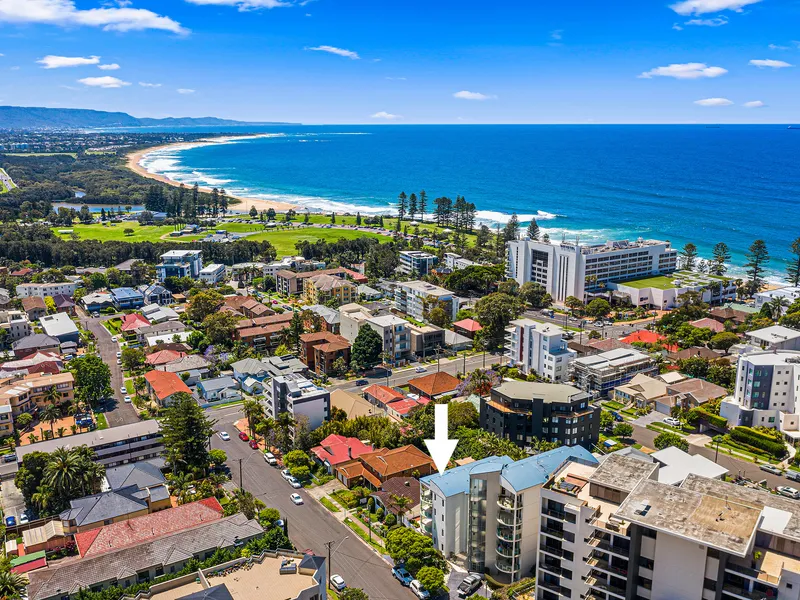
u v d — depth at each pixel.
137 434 163.50
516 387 169.00
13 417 183.88
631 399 199.88
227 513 131.25
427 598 114.00
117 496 134.38
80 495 140.62
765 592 82.94
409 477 148.75
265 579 102.00
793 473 155.62
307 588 98.56
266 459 167.25
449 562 125.19
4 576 107.19
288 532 135.00
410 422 177.75
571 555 103.38
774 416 174.88
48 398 189.25
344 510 143.88
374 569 123.25
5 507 145.25
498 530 119.06
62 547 127.69
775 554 86.25
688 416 185.12
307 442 167.75
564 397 161.12
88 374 197.88
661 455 145.38
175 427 155.62
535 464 121.62
